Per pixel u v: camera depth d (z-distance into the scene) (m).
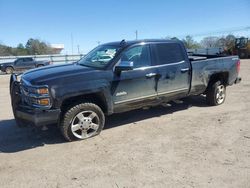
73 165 4.58
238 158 4.66
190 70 7.02
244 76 14.68
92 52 6.87
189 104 8.14
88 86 5.43
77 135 5.57
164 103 6.95
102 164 4.58
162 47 6.59
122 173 4.27
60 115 5.39
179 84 6.86
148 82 6.28
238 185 3.88
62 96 5.19
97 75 5.59
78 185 3.99
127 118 6.95
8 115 7.77
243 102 8.30
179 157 4.74
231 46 38.44
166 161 4.61
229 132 5.83
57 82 5.19
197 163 4.52
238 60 8.35
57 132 6.13
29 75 5.64
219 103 8.02
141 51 6.25
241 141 5.35
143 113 7.32
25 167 4.58
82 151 5.10
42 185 4.03
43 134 6.04
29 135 6.04
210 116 6.95
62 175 4.28
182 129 6.08
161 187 3.87
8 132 6.27
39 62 29.17
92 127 5.70
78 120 5.53
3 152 5.20
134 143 5.39
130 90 6.04
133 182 4.02
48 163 4.68
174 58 6.77
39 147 5.36
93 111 5.63
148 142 5.42
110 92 5.76
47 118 5.16
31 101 5.23
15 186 4.03
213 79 7.84
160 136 5.71
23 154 5.08
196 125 6.31
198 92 7.41
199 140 5.45
